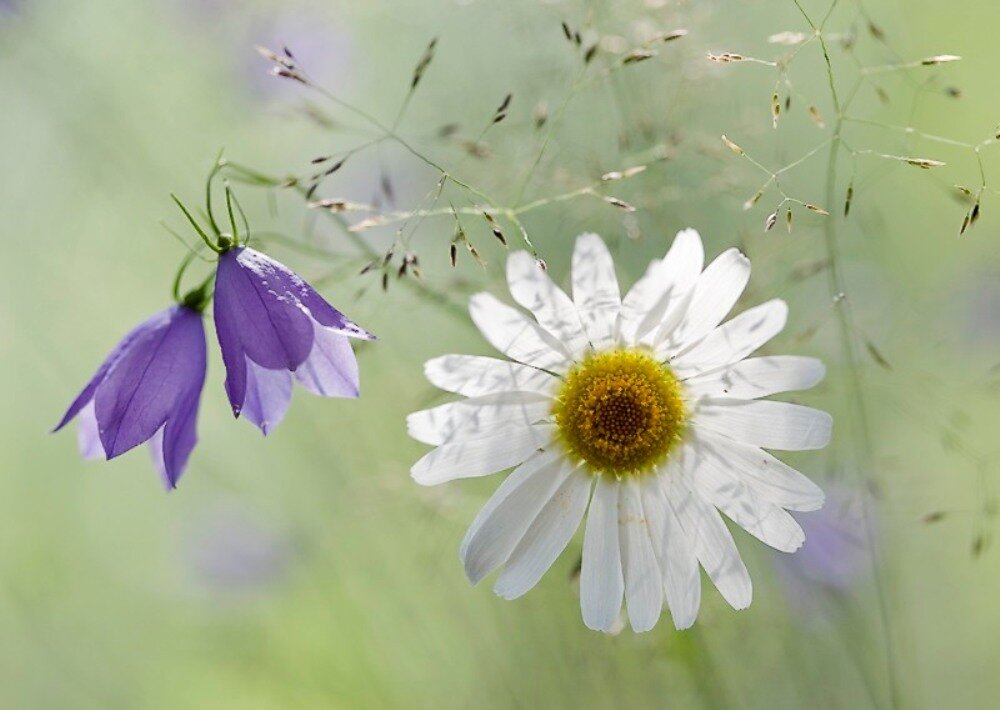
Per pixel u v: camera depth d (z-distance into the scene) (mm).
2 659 463
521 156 378
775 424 346
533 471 347
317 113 387
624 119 376
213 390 468
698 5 375
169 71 469
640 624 346
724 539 346
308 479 444
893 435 413
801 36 348
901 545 414
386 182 364
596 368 349
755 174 384
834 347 390
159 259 475
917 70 440
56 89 469
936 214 438
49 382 502
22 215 484
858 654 396
